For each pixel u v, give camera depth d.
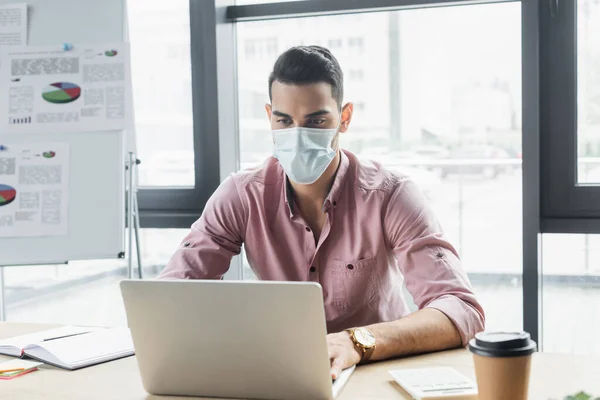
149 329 1.25
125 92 2.44
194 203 2.78
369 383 1.30
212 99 2.71
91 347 1.60
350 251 1.82
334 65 1.76
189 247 1.88
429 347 1.49
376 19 2.69
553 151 2.44
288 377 1.20
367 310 1.85
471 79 2.59
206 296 1.19
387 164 2.74
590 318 2.47
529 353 1.03
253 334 1.19
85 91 2.45
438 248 1.69
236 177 1.93
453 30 2.60
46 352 1.54
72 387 1.35
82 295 3.03
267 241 1.87
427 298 1.65
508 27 2.52
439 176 2.68
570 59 2.40
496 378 1.03
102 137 2.43
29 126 2.46
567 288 2.48
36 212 2.42
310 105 1.72
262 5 2.74
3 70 2.49
